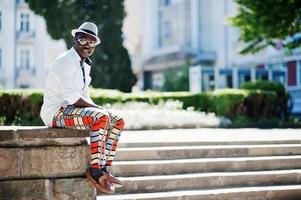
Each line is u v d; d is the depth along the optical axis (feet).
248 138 27.73
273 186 21.84
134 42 157.17
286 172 22.71
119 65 84.07
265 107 52.26
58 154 16.67
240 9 60.13
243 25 59.21
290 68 92.99
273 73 92.17
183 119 43.32
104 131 16.46
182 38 131.13
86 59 17.35
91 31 16.61
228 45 118.83
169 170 22.02
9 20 122.72
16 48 123.65
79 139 16.97
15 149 16.26
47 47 126.00
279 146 25.49
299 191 21.30
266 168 23.65
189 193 20.01
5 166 16.17
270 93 52.47
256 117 51.80
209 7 125.80
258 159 23.59
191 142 25.25
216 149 24.31
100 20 82.12
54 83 16.51
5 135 16.16
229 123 46.44
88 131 16.87
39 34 125.59
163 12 139.54
